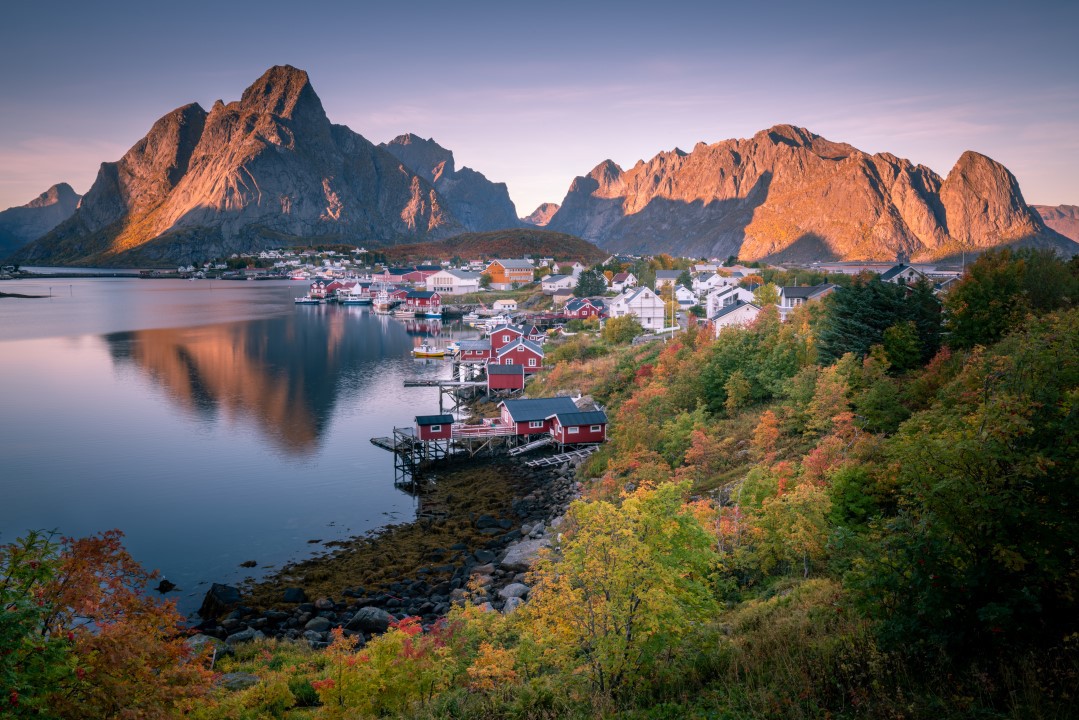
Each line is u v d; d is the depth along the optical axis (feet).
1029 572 44.78
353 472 195.83
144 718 36.88
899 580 47.67
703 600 65.98
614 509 61.16
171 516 162.81
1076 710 38.34
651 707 52.90
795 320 224.12
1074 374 49.65
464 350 369.50
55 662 36.27
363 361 382.01
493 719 55.93
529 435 215.10
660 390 202.08
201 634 104.06
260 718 68.49
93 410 262.26
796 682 48.96
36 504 168.76
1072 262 199.00
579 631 58.80
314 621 111.45
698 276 635.66
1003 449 45.16
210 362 370.94
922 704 41.96
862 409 139.03
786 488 107.55
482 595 115.75
